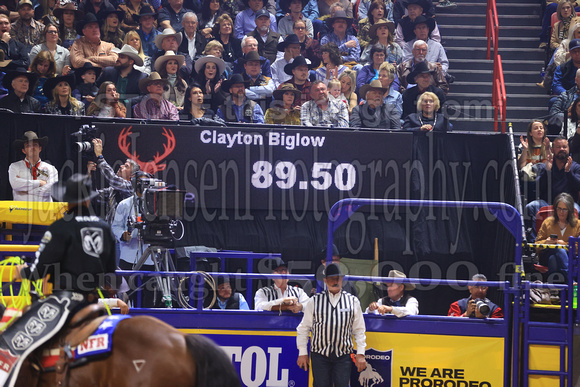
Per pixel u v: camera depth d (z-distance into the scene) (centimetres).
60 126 1962
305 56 2638
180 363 930
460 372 1412
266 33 2673
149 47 2584
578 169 2027
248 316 1420
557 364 1404
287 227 2033
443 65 2606
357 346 1369
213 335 1412
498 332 1416
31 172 1862
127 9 2625
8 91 2150
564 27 2608
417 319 1423
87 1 2603
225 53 2591
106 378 945
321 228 2048
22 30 2403
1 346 970
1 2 2598
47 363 978
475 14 2947
